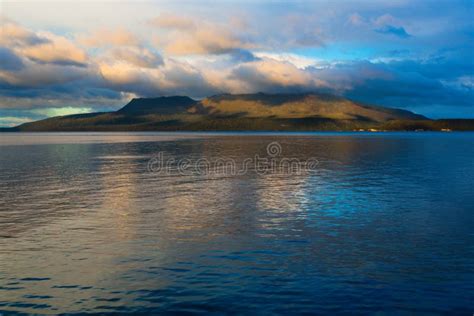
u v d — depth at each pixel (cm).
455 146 10588
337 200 2680
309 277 1369
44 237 1825
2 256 1582
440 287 1290
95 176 4028
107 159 6250
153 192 3028
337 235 1844
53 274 1412
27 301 1224
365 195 2866
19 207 2472
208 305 1188
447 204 2525
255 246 1691
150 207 2466
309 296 1235
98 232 1903
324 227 1984
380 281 1336
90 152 8125
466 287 1289
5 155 7256
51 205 2533
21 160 6097
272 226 2009
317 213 2289
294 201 2648
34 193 2988
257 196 2842
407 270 1423
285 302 1202
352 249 1644
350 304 1187
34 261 1529
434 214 2247
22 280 1366
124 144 12231
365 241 1750
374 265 1471
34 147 10450
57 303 1211
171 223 2069
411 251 1616
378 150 8638
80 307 1187
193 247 1680
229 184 3444
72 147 10388
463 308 1162
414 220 2111
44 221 2116
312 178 3819
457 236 1816
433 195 2856
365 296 1234
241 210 2375
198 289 1288
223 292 1266
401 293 1251
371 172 4316
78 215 2250
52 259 1548
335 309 1159
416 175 4038
